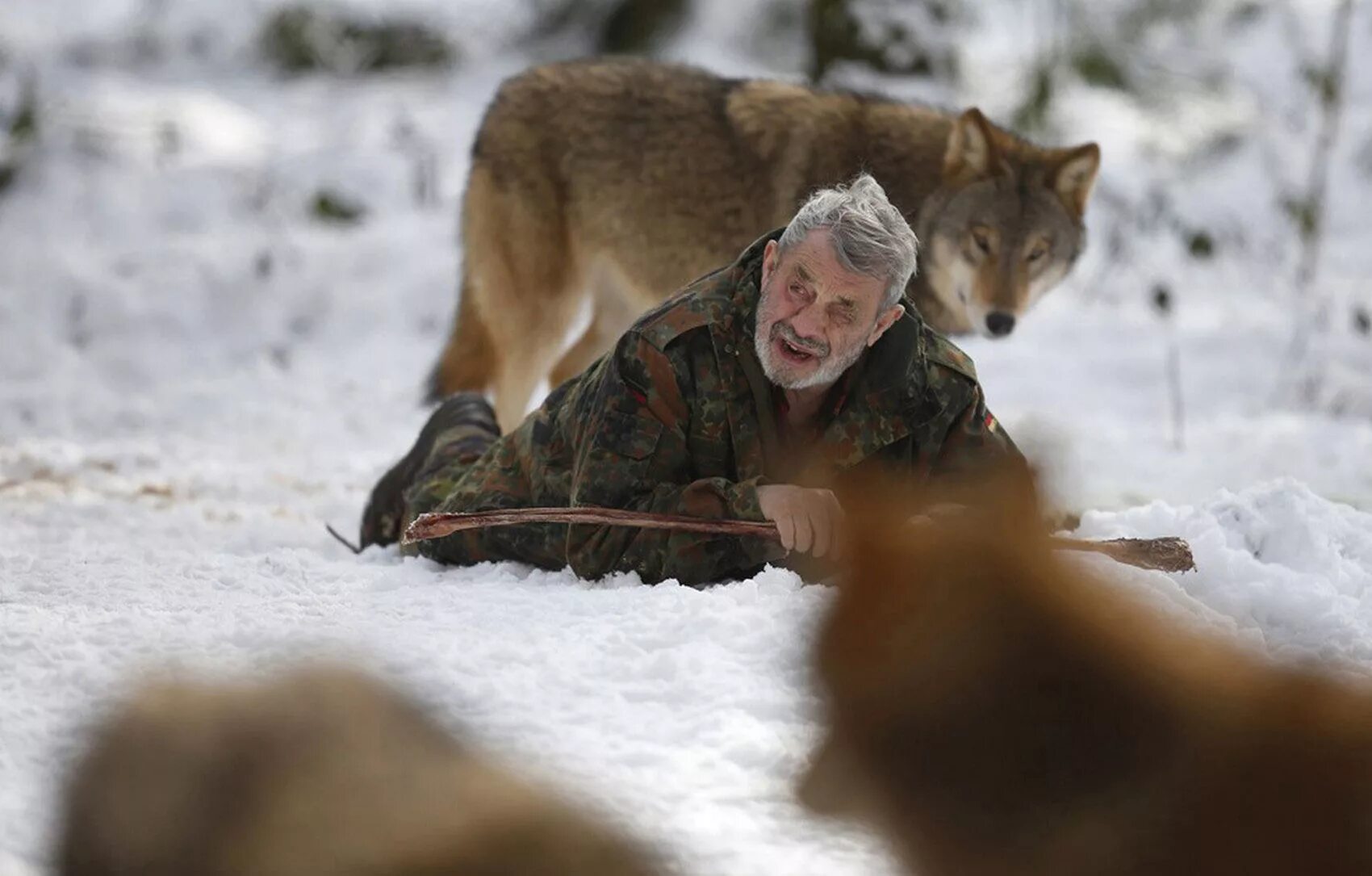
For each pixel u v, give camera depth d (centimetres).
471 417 962
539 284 1537
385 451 1658
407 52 3184
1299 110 2823
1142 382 1997
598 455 746
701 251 1516
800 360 716
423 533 725
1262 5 3022
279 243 2391
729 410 739
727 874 371
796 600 637
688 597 656
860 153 1514
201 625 636
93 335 2169
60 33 3269
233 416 1853
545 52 3106
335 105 2991
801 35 2925
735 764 463
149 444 1667
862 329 715
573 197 1532
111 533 1094
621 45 3027
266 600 712
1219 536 789
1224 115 2714
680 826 401
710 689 531
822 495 710
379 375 2058
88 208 2481
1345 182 2700
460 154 2756
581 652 578
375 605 691
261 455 1619
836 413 739
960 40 2600
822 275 705
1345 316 2272
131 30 3244
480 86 3062
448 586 737
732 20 2969
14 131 2686
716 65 2870
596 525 749
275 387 1981
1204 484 1411
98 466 1486
